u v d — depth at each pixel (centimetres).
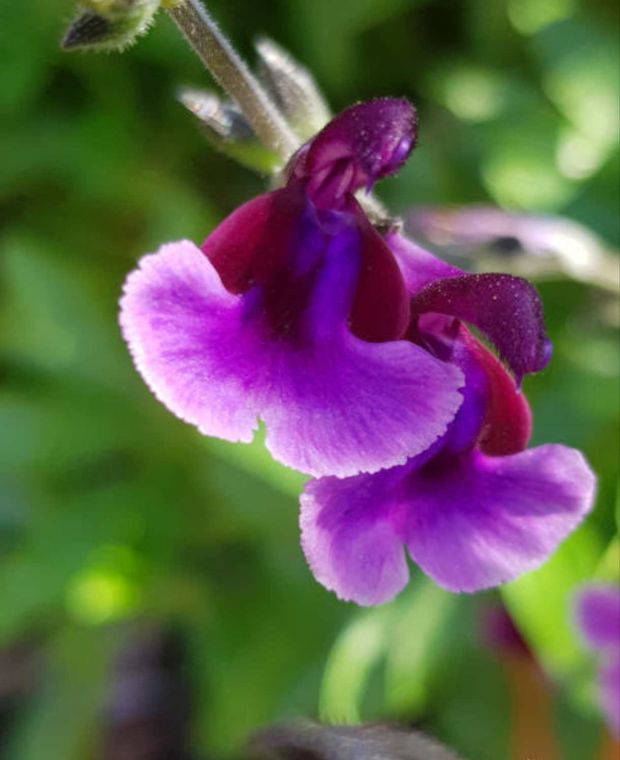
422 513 14
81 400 30
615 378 25
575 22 30
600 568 23
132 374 30
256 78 16
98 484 30
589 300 25
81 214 36
